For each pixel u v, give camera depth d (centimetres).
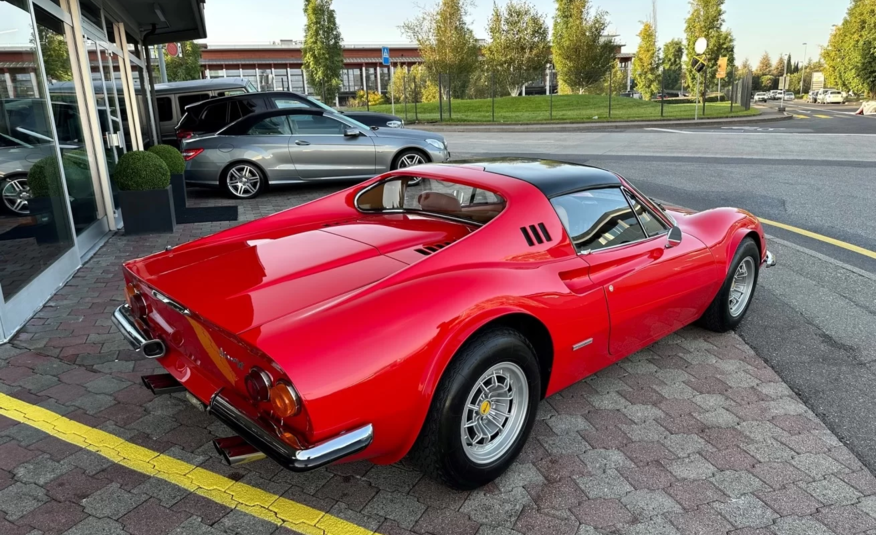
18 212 466
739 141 1791
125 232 716
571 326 290
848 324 451
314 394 206
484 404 258
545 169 345
